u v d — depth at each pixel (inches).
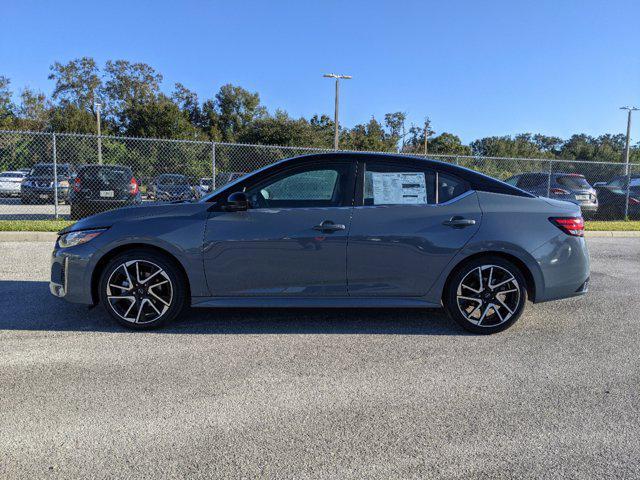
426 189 172.1
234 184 172.9
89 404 117.0
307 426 108.4
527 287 175.2
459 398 123.3
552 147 3983.8
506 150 2800.2
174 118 2058.3
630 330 180.4
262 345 159.0
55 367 138.7
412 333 173.3
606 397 124.9
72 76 2664.9
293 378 133.7
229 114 2883.9
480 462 95.6
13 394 121.7
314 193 171.5
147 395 122.3
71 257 168.7
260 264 167.0
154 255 167.9
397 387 129.1
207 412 114.1
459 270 169.8
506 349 158.9
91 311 192.5
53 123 2165.4
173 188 525.7
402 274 168.4
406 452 98.7
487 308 170.1
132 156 532.1
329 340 164.9
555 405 120.1
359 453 98.1
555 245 169.9
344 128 2241.6
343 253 166.9
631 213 605.0
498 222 169.0
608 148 2728.8
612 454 99.1
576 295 174.9
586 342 166.6
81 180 488.1
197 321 183.0
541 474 92.0
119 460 94.7
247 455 97.0
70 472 90.8
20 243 367.2
